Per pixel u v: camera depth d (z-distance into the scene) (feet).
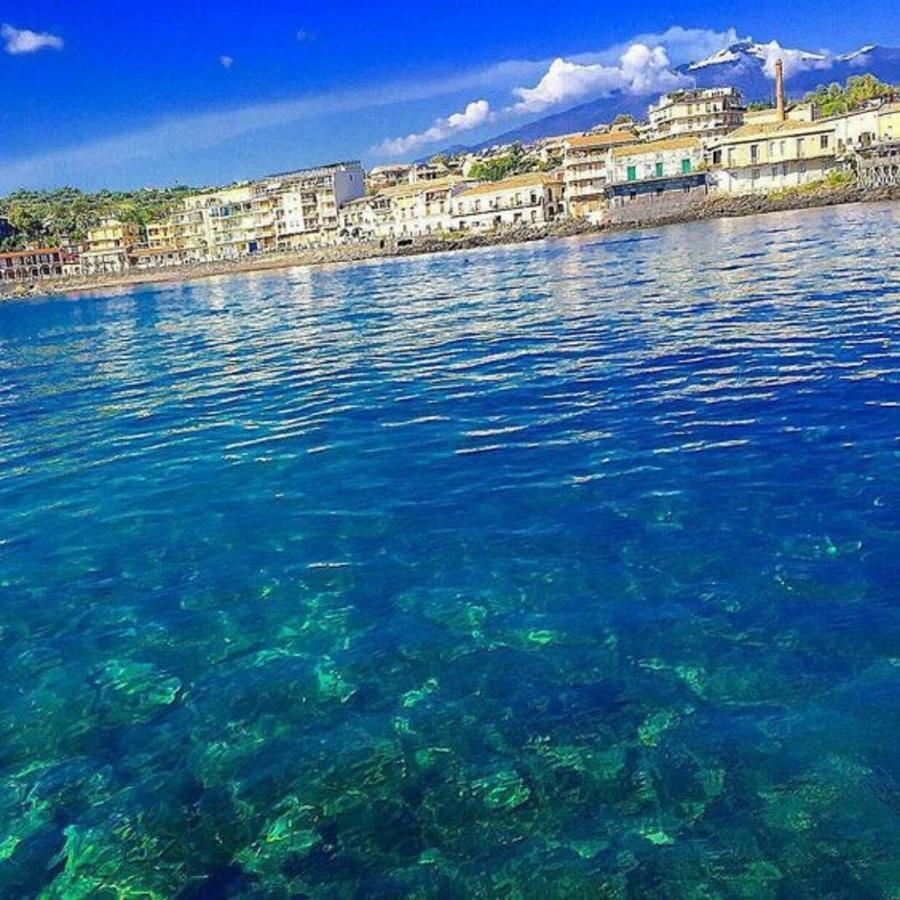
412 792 22.67
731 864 19.42
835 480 40.78
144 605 34.99
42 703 28.43
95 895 20.20
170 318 192.13
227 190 590.96
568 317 108.99
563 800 21.86
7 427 75.36
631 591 32.27
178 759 24.91
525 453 50.72
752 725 24.00
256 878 20.31
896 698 24.48
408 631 30.94
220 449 58.54
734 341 78.07
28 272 577.43
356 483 47.93
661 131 451.12
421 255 388.57
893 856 19.17
